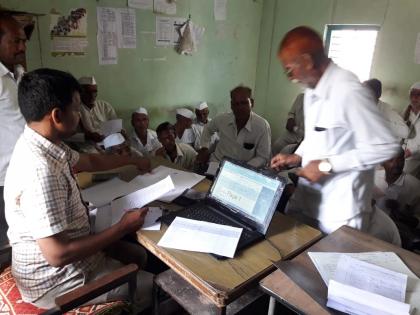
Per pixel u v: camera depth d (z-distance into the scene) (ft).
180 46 11.19
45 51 8.43
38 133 3.54
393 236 5.25
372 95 4.07
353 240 3.95
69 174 3.77
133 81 10.44
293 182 5.06
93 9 9.02
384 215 5.30
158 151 8.81
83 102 8.60
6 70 5.48
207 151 8.76
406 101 10.57
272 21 13.28
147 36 10.34
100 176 5.61
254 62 14.01
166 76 11.21
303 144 4.90
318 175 4.17
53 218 3.38
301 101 10.73
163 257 3.64
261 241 3.91
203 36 11.78
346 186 4.39
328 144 4.25
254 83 14.37
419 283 3.18
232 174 4.44
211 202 4.51
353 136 4.14
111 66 9.80
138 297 4.35
